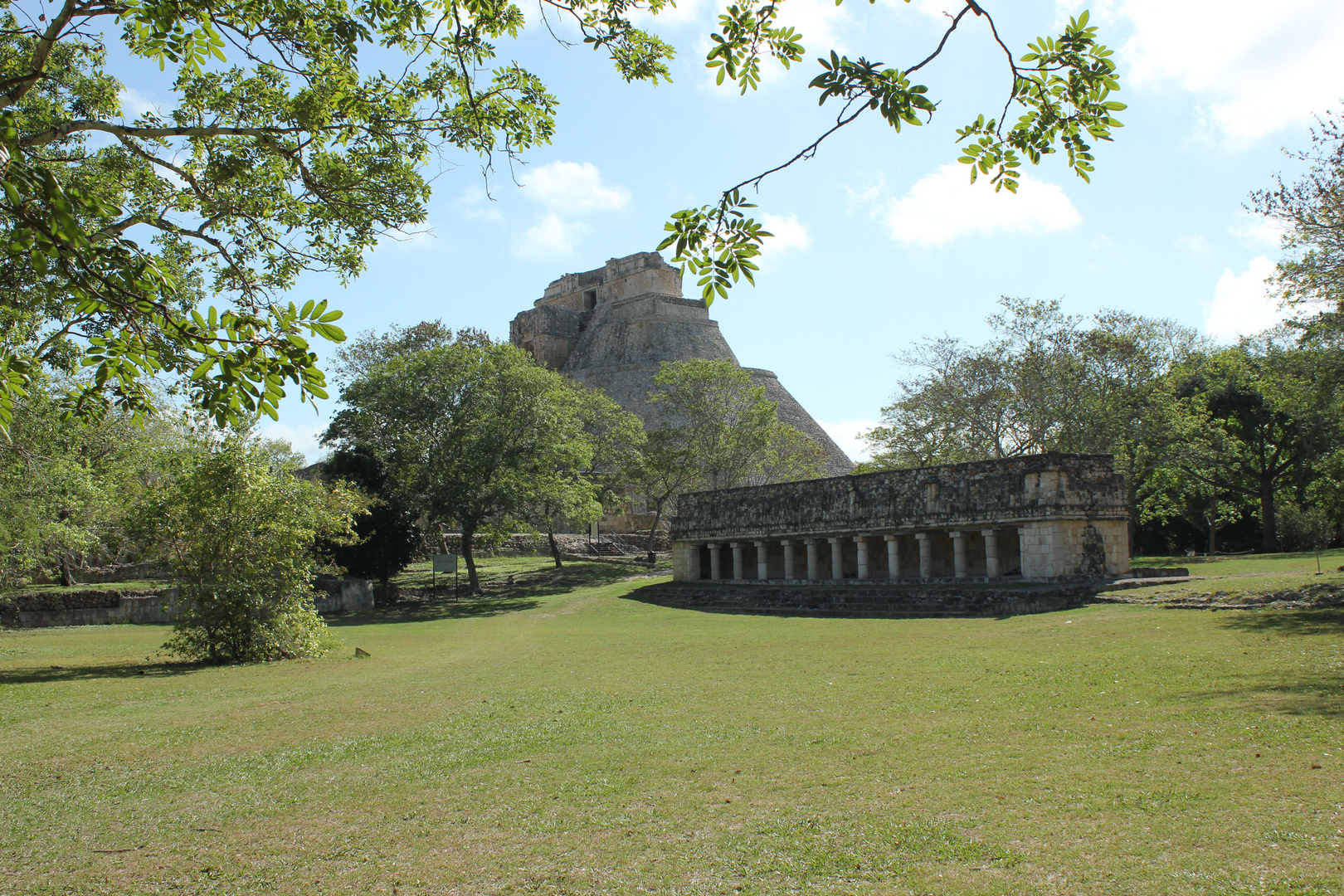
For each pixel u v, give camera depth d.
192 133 14.26
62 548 35.22
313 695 16.97
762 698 14.88
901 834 7.55
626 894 6.76
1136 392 50.00
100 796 10.07
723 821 8.27
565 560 67.62
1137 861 6.54
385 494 50.66
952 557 39.16
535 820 8.66
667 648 24.36
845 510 39.88
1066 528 31.84
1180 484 56.38
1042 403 49.22
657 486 73.56
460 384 50.47
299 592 25.38
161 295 7.51
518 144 17.53
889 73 7.16
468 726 13.34
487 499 48.78
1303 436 50.50
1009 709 12.45
